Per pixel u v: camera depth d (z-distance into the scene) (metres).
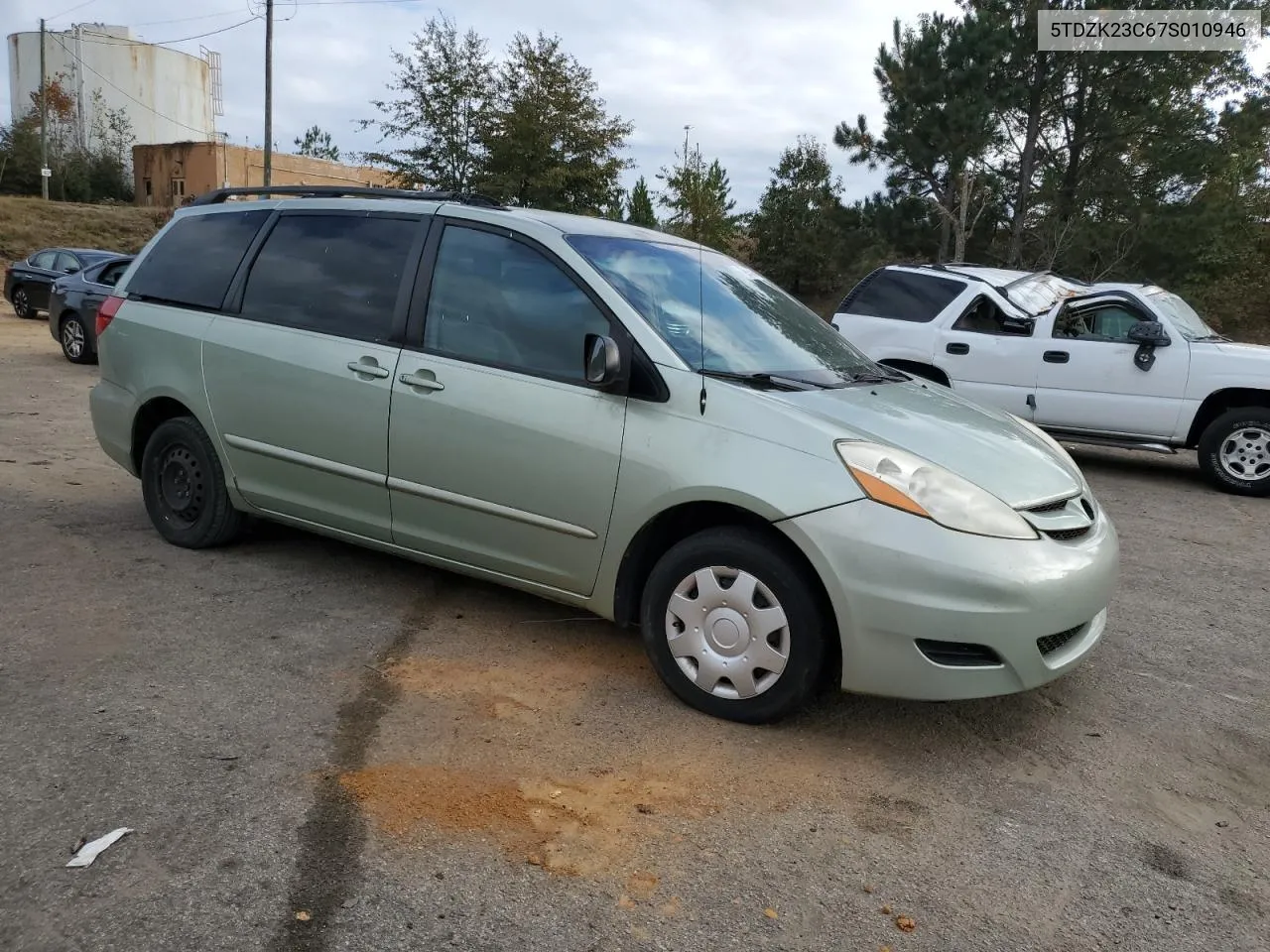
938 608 3.18
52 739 3.19
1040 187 24.66
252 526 5.70
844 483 3.30
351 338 4.42
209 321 4.93
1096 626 3.71
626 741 3.39
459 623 4.42
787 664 3.41
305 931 2.36
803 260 36.38
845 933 2.47
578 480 3.75
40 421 8.91
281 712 3.46
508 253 4.12
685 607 3.59
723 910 2.53
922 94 23.34
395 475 4.25
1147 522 7.42
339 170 49.69
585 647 4.21
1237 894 2.70
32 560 4.92
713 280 4.43
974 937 2.48
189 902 2.44
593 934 2.41
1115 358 8.90
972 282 9.56
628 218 38.22
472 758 3.22
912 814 3.03
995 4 24.28
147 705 3.46
